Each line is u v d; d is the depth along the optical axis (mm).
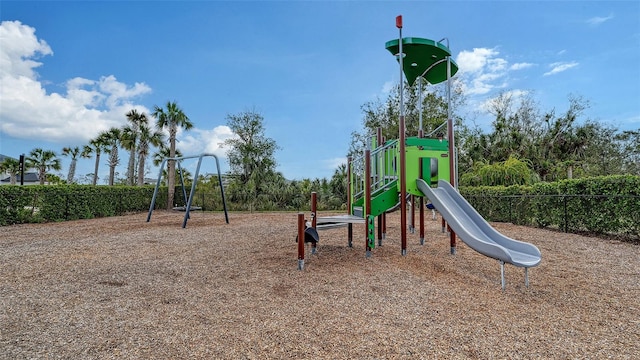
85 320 2879
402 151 5438
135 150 24594
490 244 3877
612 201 6879
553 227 8781
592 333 2594
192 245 6637
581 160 22000
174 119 17969
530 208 9234
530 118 23875
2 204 10047
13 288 3816
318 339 2498
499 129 22641
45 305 3254
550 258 5262
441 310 3084
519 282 3998
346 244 6629
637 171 21234
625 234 6906
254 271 4531
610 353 2270
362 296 3480
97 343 2443
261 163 22641
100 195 13227
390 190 5684
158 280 4133
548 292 3623
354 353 2281
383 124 20531
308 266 4797
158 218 12727
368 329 2670
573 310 3096
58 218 11461
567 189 8008
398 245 6449
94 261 5195
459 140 19625
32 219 10758
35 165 28375
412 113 19797
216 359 2213
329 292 3615
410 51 5973
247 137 24656
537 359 2191
